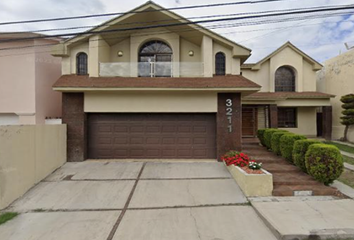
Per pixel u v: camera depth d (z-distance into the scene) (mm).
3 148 5141
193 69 9516
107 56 10133
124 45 10438
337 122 15305
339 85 15273
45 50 11609
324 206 5004
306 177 6621
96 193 5918
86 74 9477
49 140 7418
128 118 9164
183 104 8875
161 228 4211
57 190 6121
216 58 9695
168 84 8555
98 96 8852
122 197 5676
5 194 5148
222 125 8844
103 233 4043
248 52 9266
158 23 9719
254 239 3854
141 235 3973
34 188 6254
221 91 8609
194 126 9156
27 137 6152
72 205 5246
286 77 15773
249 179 5762
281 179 6434
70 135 8805
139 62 9836
